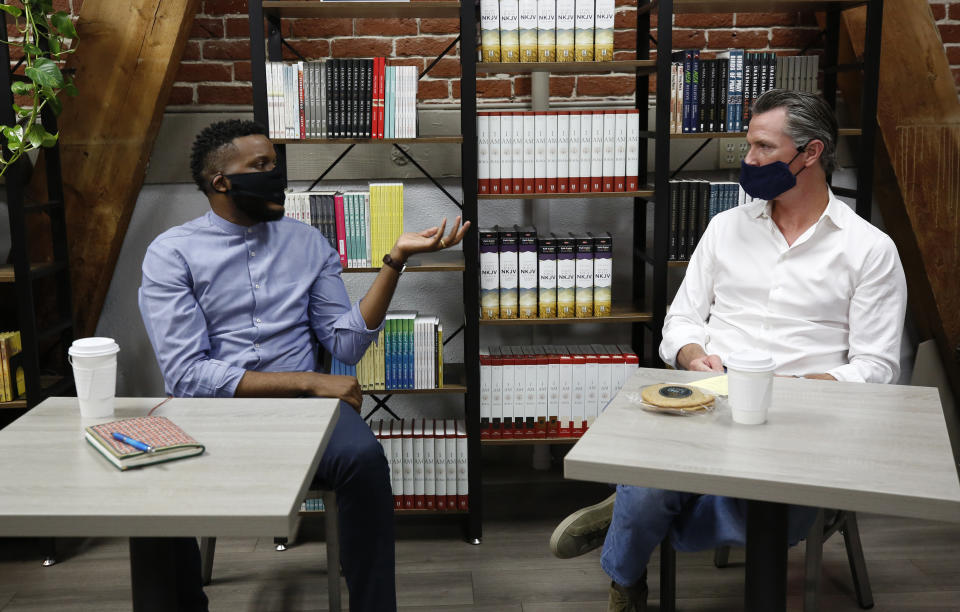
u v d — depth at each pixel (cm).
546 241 265
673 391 150
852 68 268
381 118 251
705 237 225
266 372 195
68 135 274
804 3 267
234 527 111
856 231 202
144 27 273
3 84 235
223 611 227
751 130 202
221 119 298
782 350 208
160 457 128
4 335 260
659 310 267
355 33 301
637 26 290
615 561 188
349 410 198
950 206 300
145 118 275
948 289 304
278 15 266
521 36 253
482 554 260
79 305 282
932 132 297
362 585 189
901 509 111
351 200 255
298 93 250
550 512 290
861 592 224
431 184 306
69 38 274
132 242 302
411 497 273
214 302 202
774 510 137
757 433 135
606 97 310
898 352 200
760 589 140
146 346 309
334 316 214
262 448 134
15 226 244
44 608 228
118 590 238
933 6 311
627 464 122
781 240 209
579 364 272
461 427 275
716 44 308
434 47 303
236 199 196
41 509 111
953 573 243
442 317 315
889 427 138
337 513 191
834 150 202
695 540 182
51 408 156
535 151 260
